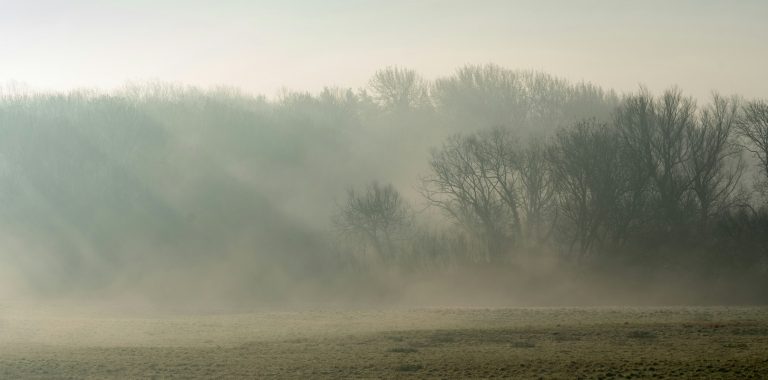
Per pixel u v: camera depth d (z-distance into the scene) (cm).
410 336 2988
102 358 2580
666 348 2612
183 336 3164
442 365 2347
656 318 3562
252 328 3425
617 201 5716
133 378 2230
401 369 2297
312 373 2256
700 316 3650
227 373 2278
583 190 5719
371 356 2530
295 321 3712
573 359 2416
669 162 5850
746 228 5250
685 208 5775
